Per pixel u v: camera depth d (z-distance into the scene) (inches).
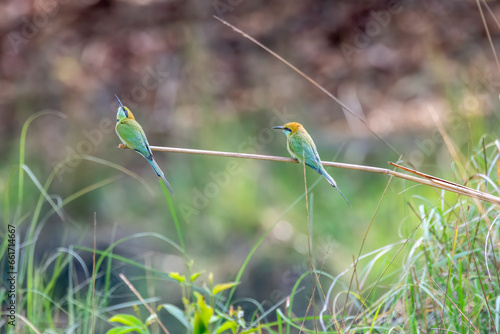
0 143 701.9
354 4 820.6
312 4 829.2
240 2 827.4
